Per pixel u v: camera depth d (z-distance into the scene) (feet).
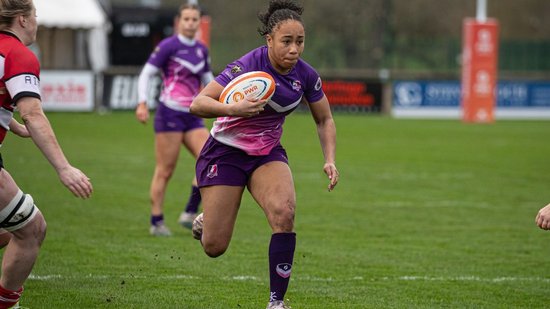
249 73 60.59
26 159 175.22
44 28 331.36
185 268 82.84
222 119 63.10
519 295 74.69
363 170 172.35
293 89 63.00
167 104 103.86
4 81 55.21
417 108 343.46
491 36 313.53
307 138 239.71
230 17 476.13
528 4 513.86
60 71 307.17
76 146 205.36
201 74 107.04
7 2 56.18
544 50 406.41
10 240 59.82
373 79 341.21
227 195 63.41
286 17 60.90
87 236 99.19
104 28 332.80
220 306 67.87
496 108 348.79
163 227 102.06
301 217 117.60
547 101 353.72
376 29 446.19
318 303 70.13
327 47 420.36
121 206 122.83
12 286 59.52
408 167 178.60
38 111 54.75
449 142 236.63
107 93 313.73
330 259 89.40
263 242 98.32
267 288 75.10
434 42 407.23
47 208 118.83
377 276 81.51
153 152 196.44
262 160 63.46
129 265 83.56
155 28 362.94
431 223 113.70
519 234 106.63
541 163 188.44
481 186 151.33
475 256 92.53
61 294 70.59
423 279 80.48
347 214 120.47
